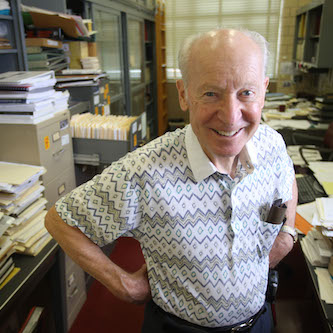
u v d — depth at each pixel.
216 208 0.81
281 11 5.37
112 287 0.87
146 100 5.34
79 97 2.39
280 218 0.87
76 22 2.25
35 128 1.46
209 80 0.68
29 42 2.08
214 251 0.82
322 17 3.51
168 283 0.86
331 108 3.67
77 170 2.02
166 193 0.79
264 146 0.91
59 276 1.56
